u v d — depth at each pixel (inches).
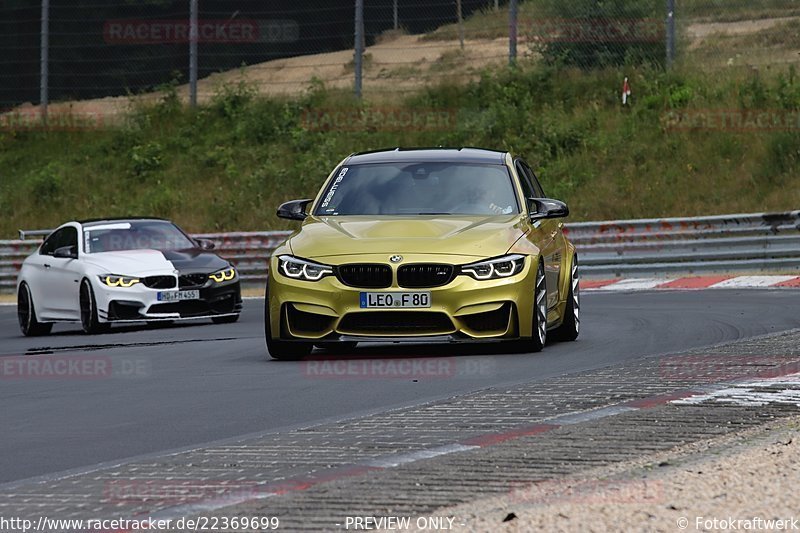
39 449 889.5
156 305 2084.2
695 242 2903.5
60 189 4126.5
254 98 4495.6
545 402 1002.7
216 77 4800.7
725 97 3816.4
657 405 960.9
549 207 1503.4
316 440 864.3
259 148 4160.9
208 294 2122.3
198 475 748.0
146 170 4160.9
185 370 1378.0
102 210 3983.8
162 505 663.1
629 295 2458.2
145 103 4591.5
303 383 1210.6
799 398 977.5
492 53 4544.8
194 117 4453.7
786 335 1510.8
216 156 4124.0
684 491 614.9
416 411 986.1
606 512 570.9
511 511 585.3
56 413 1079.0
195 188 3998.5
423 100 4256.9
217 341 1760.6
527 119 3944.4
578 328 1619.1
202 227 3777.1
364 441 851.4
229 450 837.2
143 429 970.7
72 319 2166.6
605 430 847.7
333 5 4891.7
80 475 768.3
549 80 4146.2
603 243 3014.3
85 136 4493.1
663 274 2935.5
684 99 3858.3
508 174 1530.5
